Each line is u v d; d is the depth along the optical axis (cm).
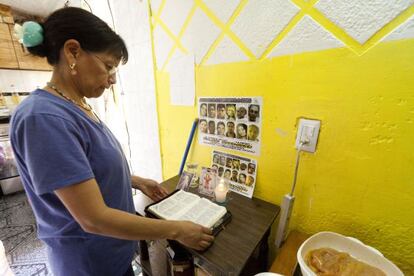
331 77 66
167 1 105
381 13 54
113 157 60
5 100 245
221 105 98
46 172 43
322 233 61
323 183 75
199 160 117
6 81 243
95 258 63
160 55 120
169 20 108
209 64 97
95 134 56
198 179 111
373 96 60
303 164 78
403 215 61
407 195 60
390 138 59
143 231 52
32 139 43
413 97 54
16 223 194
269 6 72
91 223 46
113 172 60
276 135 83
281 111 79
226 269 58
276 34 73
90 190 46
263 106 83
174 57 112
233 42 86
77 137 51
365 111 62
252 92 86
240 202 91
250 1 77
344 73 63
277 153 84
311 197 78
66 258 61
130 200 73
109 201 62
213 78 98
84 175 45
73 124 51
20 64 246
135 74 144
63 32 49
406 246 62
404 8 51
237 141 96
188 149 114
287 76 75
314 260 56
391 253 65
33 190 53
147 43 126
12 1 217
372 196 66
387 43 55
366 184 66
